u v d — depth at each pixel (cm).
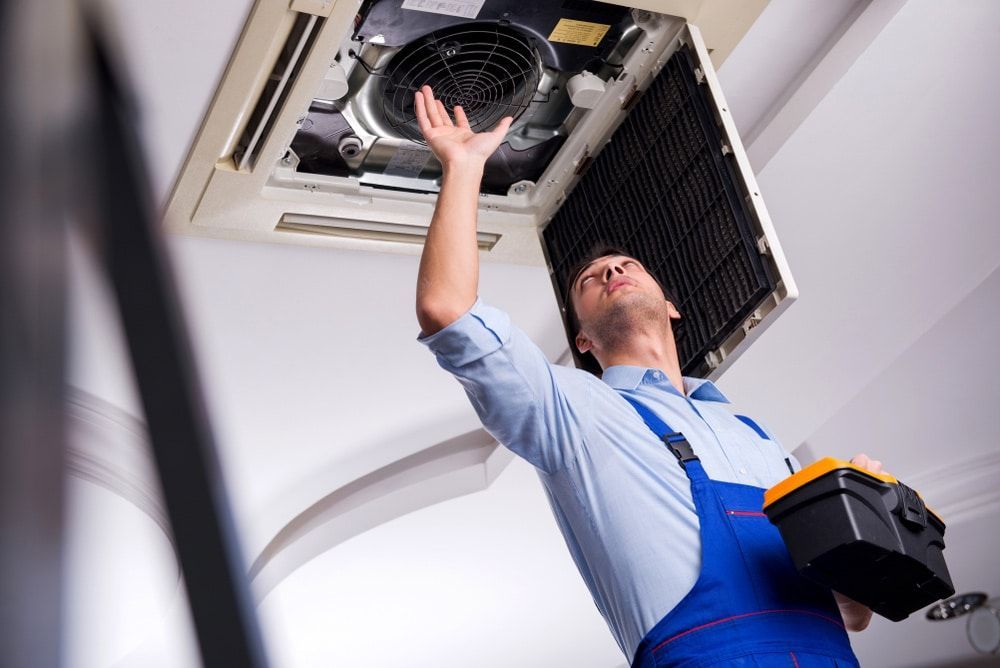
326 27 260
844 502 157
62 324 24
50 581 23
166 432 28
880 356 448
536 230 339
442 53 280
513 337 174
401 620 597
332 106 290
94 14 32
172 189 305
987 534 643
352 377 428
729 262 265
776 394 458
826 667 163
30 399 23
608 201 310
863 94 336
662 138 291
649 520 172
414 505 495
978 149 366
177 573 494
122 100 32
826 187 369
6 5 27
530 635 638
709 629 163
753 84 346
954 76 337
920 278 416
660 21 287
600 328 223
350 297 381
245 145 297
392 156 311
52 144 27
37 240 25
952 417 565
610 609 178
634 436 180
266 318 384
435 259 175
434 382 441
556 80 301
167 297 29
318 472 479
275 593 545
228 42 268
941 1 312
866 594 168
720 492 175
